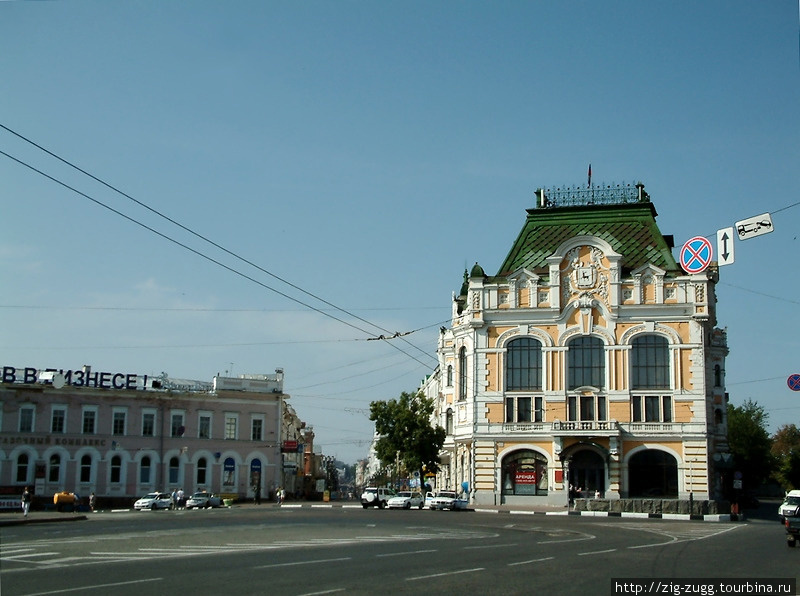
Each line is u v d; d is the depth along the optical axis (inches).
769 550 1312.7
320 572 895.7
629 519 2465.6
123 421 3718.0
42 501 3309.5
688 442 3115.2
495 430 3260.3
